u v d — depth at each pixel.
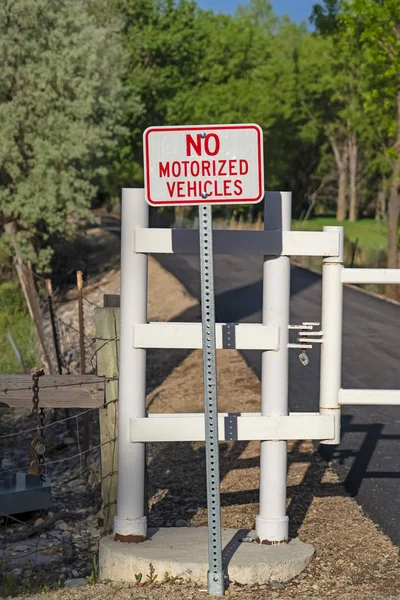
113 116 33.56
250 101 63.03
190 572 5.65
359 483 8.18
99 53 32.59
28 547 7.85
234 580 5.62
